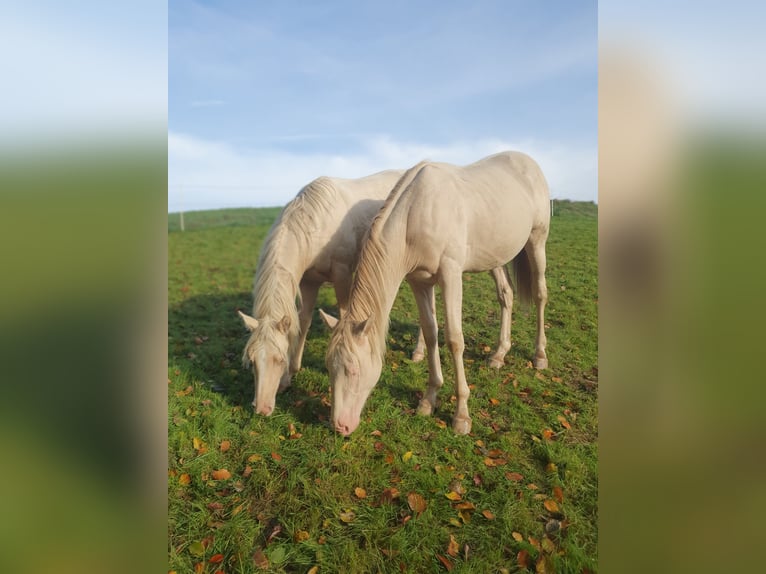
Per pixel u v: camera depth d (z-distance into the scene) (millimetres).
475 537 2160
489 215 3262
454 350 3035
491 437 2969
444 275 3010
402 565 2016
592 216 10602
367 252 2891
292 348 3234
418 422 3135
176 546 2131
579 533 2162
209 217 19078
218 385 3746
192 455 2791
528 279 4207
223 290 7309
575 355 4223
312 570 1984
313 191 3670
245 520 2281
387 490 2461
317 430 3051
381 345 2877
